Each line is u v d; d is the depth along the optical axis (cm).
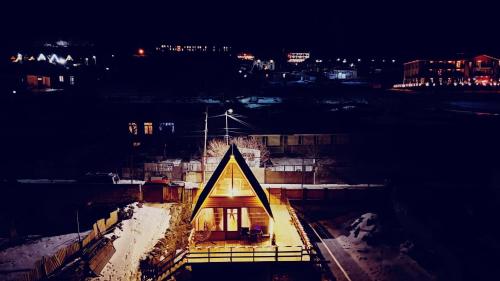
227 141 4797
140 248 2669
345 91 9919
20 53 10362
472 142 5450
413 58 10344
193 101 8144
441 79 9794
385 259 2908
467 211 3434
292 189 3744
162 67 11481
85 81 9606
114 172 4325
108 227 2841
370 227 3350
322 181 4250
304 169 4284
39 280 2139
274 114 6912
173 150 5075
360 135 5388
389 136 5469
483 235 3045
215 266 2403
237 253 2502
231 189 2634
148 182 3788
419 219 3328
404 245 3080
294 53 15325
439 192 3769
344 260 2898
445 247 2909
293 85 11006
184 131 5700
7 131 5684
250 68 13462
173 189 3566
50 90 8444
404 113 7119
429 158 5044
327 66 14238
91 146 5191
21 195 3572
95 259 2322
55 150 5044
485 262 2689
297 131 5584
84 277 2192
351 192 3775
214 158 4512
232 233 2691
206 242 2658
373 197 3797
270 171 4122
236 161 2562
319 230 3434
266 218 2733
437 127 5894
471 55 9669
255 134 5347
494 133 5684
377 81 11525
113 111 6331
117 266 2386
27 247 2647
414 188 3838
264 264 2417
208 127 5803
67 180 4138
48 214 3362
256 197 2631
